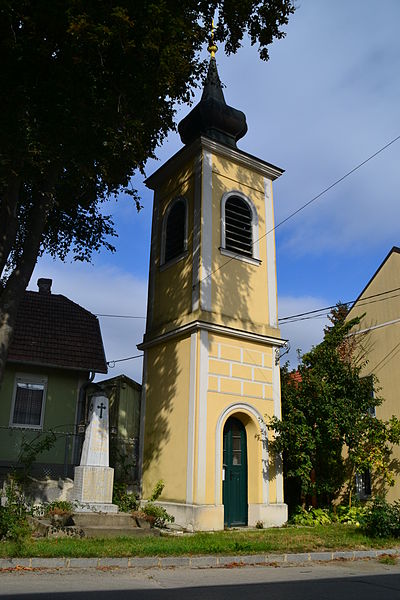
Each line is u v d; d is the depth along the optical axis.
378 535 12.02
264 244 17.69
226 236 16.75
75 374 19.77
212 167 17.08
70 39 11.09
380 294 18.45
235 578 8.06
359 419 15.61
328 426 15.16
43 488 15.34
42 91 11.70
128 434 19.27
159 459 15.52
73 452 18.69
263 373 16.05
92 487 13.52
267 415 15.64
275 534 12.44
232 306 16.05
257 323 16.42
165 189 18.95
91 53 11.26
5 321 12.05
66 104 11.48
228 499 14.66
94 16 10.86
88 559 8.71
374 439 15.79
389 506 12.70
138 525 12.57
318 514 15.54
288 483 17.25
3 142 10.99
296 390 16.33
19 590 6.68
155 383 16.67
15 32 11.30
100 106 11.70
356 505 16.50
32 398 18.95
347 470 17.41
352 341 18.98
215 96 18.80
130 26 10.80
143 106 12.62
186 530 13.27
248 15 14.01
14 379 18.86
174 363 15.91
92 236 16.69
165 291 17.34
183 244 16.97
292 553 10.03
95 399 14.39
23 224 15.41
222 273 16.17
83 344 20.20
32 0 10.98
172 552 9.57
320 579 8.12
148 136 13.78
